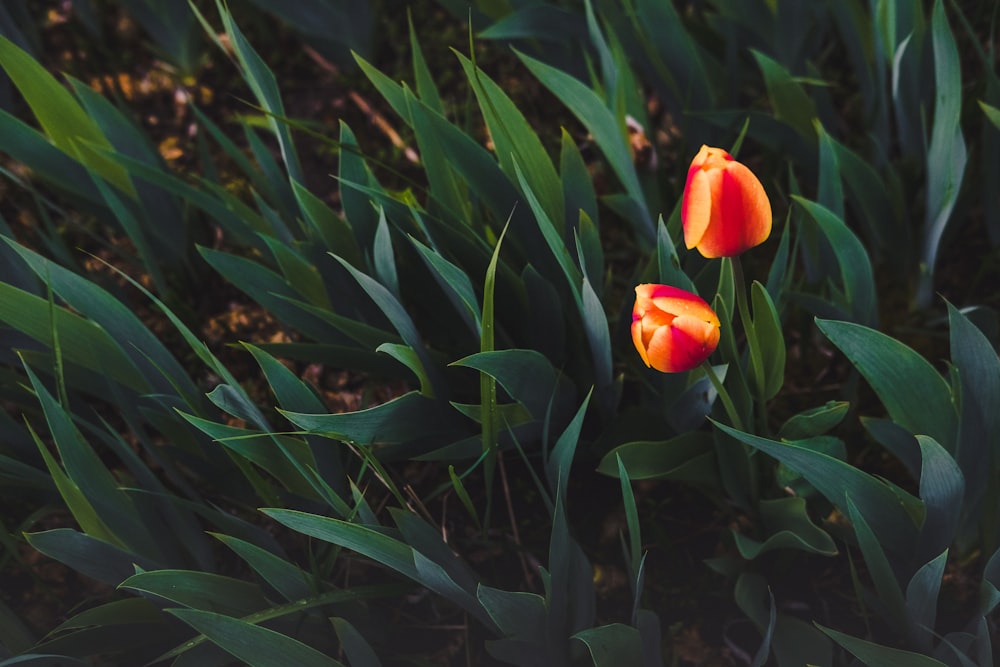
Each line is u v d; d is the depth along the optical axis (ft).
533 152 3.94
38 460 4.08
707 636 4.18
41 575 4.44
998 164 4.33
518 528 4.42
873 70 4.64
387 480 3.76
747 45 4.80
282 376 3.78
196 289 4.99
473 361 3.59
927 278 4.48
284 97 5.74
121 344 3.90
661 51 4.49
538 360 3.79
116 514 3.80
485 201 4.04
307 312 4.20
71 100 4.20
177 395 3.99
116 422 4.71
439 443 4.18
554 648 3.84
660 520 4.38
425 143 4.00
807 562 4.25
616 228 4.94
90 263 5.06
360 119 5.58
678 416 4.04
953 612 4.12
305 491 4.02
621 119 4.19
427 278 4.20
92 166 4.34
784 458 3.55
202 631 3.49
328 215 4.08
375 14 5.50
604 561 4.33
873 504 3.67
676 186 4.53
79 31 5.96
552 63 4.78
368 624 4.08
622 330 4.18
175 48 5.56
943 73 3.95
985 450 3.70
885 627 4.11
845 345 3.55
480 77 3.71
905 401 3.66
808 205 3.77
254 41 5.93
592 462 4.47
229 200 4.26
